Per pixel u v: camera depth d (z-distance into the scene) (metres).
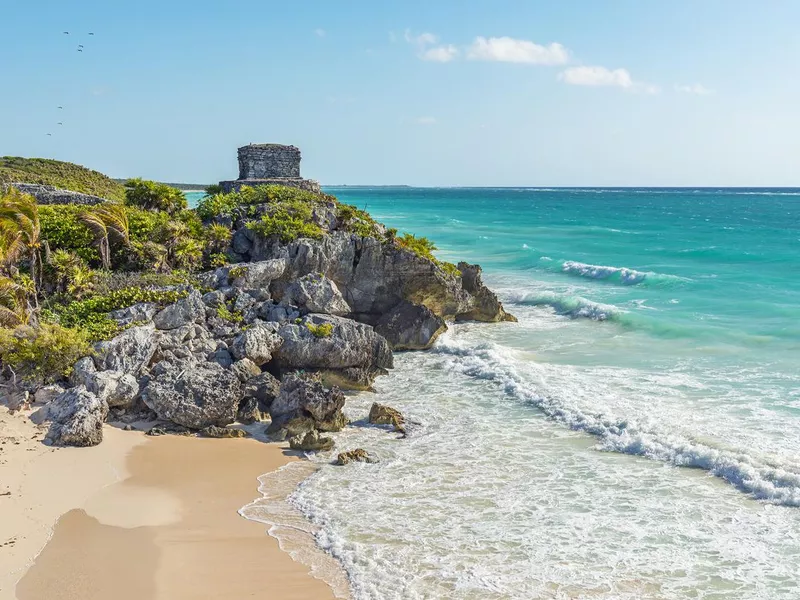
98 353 25.28
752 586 15.04
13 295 27.75
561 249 79.12
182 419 23.58
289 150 54.78
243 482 20.12
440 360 33.66
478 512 18.38
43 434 21.84
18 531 16.66
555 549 16.55
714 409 25.31
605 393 27.39
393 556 16.30
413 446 22.94
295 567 15.84
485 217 145.88
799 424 23.56
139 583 14.96
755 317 40.66
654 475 20.45
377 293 38.41
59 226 35.19
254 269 34.06
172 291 30.98
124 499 18.69
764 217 147.38
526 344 36.25
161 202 45.19
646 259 69.00
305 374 26.44
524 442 23.14
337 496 19.33
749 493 19.11
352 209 44.25
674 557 16.16
